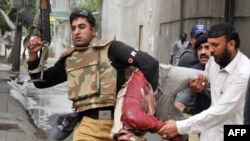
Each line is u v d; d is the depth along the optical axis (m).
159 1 22.53
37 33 4.35
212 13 16.02
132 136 3.86
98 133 4.10
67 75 4.23
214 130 4.10
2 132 8.05
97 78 4.08
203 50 5.16
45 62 4.36
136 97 3.91
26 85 15.78
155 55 23.00
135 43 28.28
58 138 4.33
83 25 4.12
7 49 24.19
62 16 49.81
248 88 3.26
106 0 39.59
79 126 4.21
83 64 4.12
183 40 14.73
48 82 4.40
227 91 3.90
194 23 17.16
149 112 3.99
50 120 9.92
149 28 24.78
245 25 13.27
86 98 4.11
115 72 4.07
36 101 12.63
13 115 9.50
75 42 4.16
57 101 12.82
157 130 3.86
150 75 4.04
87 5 45.19
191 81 4.34
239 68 3.91
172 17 19.88
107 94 4.04
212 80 4.18
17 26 17.42
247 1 13.16
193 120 3.86
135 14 28.72
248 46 13.05
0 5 23.70
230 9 13.92
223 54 3.88
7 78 15.01
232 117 3.95
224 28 3.85
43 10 4.35
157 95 4.30
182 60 5.60
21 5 17.03
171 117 4.23
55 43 49.41
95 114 4.12
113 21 36.06
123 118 3.87
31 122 9.55
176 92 4.36
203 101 4.98
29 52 4.32
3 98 11.27
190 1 17.64
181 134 3.94
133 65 4.07
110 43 4.12
